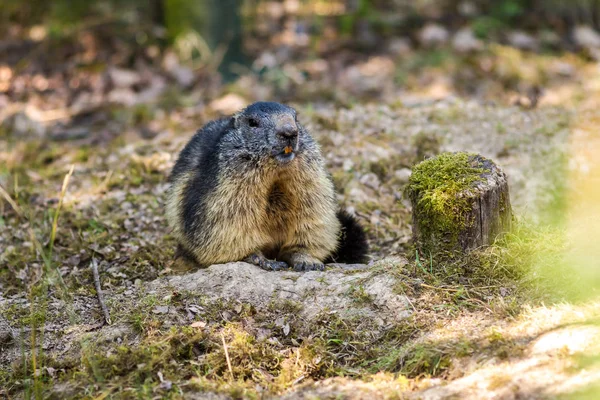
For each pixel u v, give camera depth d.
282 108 10.06
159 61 22.67
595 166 14.31
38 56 23.11
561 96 19.34
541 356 7.18
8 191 14.49
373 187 14.00
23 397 8.17
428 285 8.91
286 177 10.10
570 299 8.13
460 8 25.83
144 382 7.98
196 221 10.38
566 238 9.20
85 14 24.95
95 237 12.63
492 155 14.62
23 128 18.59
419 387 7.42
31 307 9.62
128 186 14.56
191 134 16.97
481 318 8.27
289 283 9.47
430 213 9.22
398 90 20.33
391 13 25.77
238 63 22.47
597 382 6.53
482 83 20.61
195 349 8.55
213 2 22.14
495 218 9.26
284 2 28.06
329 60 22.98
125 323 9.12
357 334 8.60
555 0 25.62
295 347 8.60
